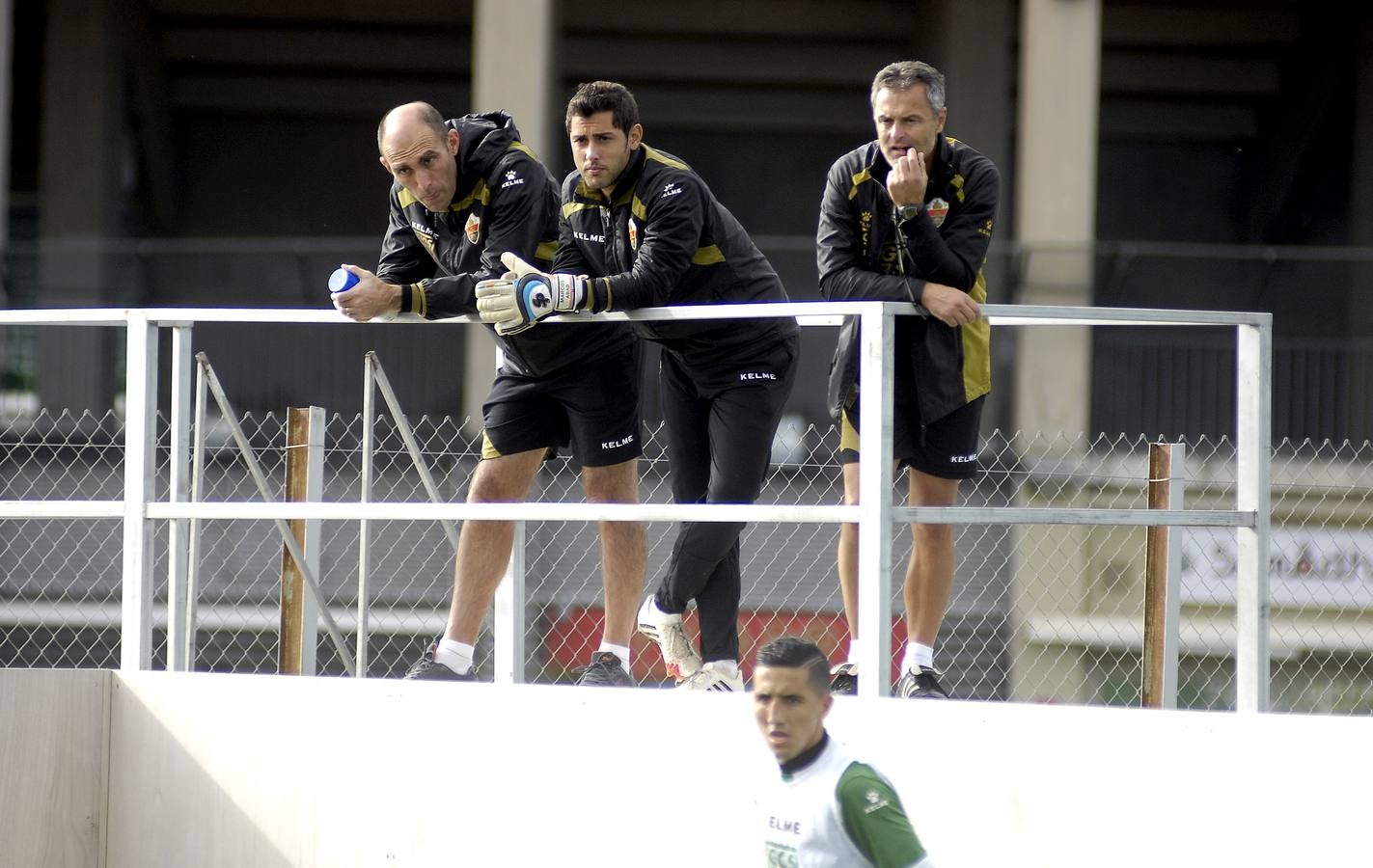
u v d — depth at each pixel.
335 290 13.07
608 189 13.58
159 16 57.03
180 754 13.92
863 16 56.66
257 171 62.00
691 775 12.23
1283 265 57.09
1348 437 38.81
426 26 58.16
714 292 13.95
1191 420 38.47
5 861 13.38
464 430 37.81
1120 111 62.41
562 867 12.55
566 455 25.45
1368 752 10.85
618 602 14.73
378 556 33.84
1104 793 11.36
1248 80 60.66
